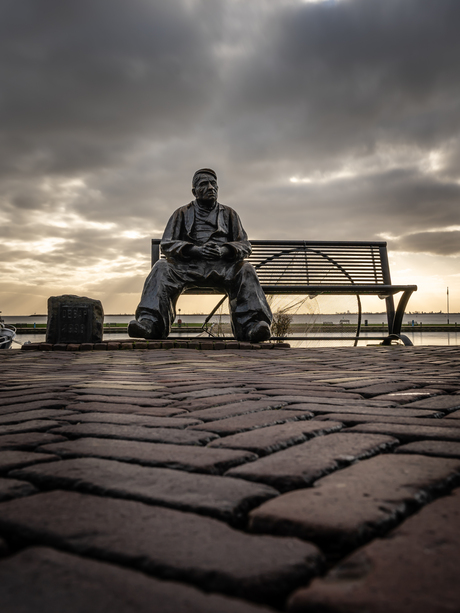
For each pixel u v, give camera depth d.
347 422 1.97
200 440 1.65
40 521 0.93
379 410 2.23
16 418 2.11
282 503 1.01
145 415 2.16
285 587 0.70
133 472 1.27
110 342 8.27
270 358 6.18
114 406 2.42
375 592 0.67
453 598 0.66
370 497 1.04
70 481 1.19
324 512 0.95
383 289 10.23
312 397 2.69
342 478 1.19
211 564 0.75
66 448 1.54
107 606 0.64
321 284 10.86
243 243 9.37
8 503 1.04
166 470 1.29
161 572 0.73
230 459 1.38
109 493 1.11
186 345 8.16
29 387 3.21
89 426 1.91
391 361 5.59
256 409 2.29
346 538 0.84
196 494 1.08
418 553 0.79
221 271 9.13
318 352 7.35
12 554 0.82
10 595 0.67
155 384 3.38
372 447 1.51
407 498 1.03
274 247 10.99
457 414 2.14
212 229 9.46
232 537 0.85
